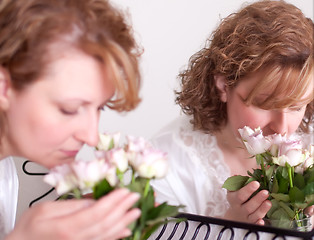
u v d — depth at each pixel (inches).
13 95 28.3
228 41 50.2
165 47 90.4
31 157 30.3
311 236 31.4
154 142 58.8
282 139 38.8
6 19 27.9
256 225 32.9
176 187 56.0
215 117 55.5
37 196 52.7
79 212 23.0
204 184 55.7
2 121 29.5
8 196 43.1
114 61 27.5
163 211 27.0
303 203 37.9
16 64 27.2
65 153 29.6
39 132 28.3
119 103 30.9
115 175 26.1
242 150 55.4
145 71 90.1
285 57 44.9
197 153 56.7
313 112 56.8
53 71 27.0
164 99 91.1
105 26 29.0
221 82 51.7
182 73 61.9
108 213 23.0
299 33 46.1
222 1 90.6
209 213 55.6
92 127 28.6
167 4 89.4
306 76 44.4
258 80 46.3
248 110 47.6
